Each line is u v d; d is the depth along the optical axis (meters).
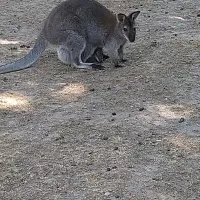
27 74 5.71
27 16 7.11
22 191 4.38
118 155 4.65
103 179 4.46
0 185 4.43
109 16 5.90
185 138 4.81
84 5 5.89
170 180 4.45
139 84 5.46
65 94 5.37
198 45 6.07
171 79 5.51
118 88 5.42
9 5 7.50
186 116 5.05
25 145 4.77
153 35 6.42
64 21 5.83
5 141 4.81
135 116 5.06
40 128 4.95
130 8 7.25
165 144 4.75
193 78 5.52
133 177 4.47
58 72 5.75
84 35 5.88
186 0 7.43
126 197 4.32
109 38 5.83
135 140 4.79
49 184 4.43
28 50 6.20
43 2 7.59
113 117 5.05
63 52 5.87
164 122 4.99
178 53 5.93
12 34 6.60
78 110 5.15
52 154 4.68
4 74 5.71
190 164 4.57
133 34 5.79
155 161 4.60
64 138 4.83
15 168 4.56
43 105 5.23
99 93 5.37
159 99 5.25
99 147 4.73
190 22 6.74
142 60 5.88
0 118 5.07
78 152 4.69
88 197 4.33
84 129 4.91
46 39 5.85
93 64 5.80
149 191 4.37
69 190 4.38
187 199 4.31
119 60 5.86
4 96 5.35
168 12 7.06
